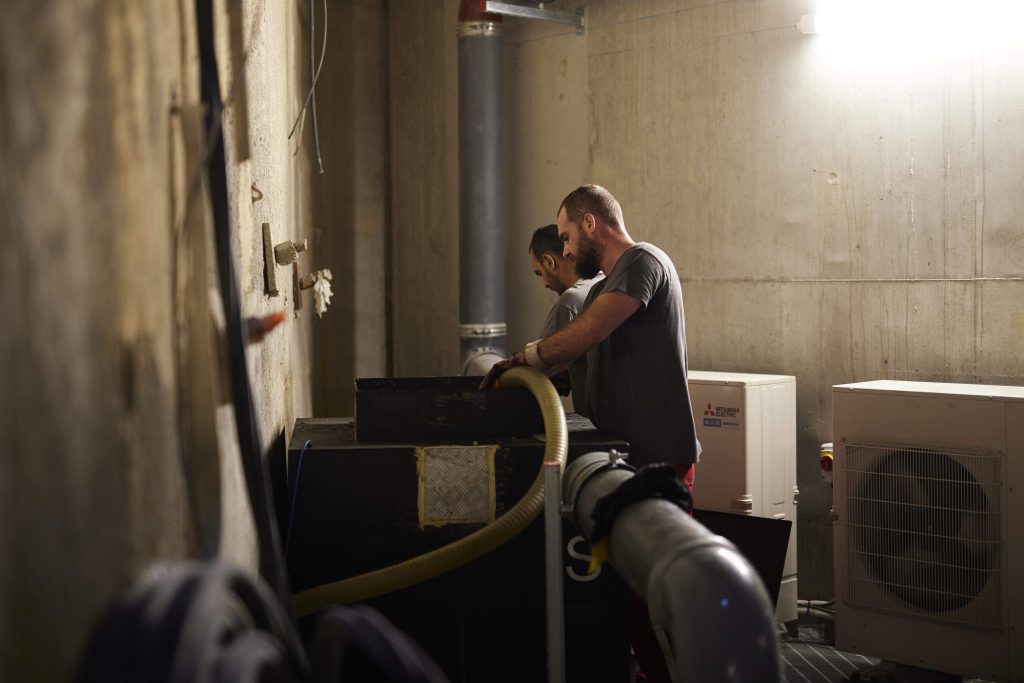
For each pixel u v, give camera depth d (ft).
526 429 9.25
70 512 3.57
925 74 15.05
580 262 11.58
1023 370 14.32
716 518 13.64
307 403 17.83
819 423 16.33
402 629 8.66
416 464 8.63
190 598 3.49
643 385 10.69
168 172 5.05
